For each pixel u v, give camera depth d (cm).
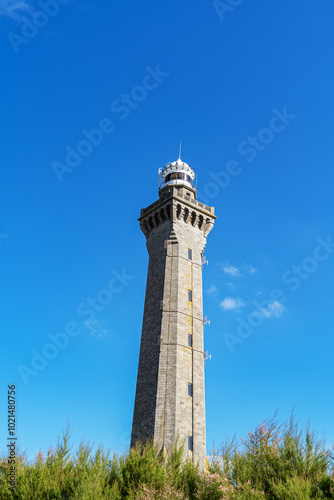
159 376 5522
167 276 6275
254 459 2770
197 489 2805
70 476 2802
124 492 2845
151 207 7156
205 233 7044
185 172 7681
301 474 2550
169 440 5044
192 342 5922
